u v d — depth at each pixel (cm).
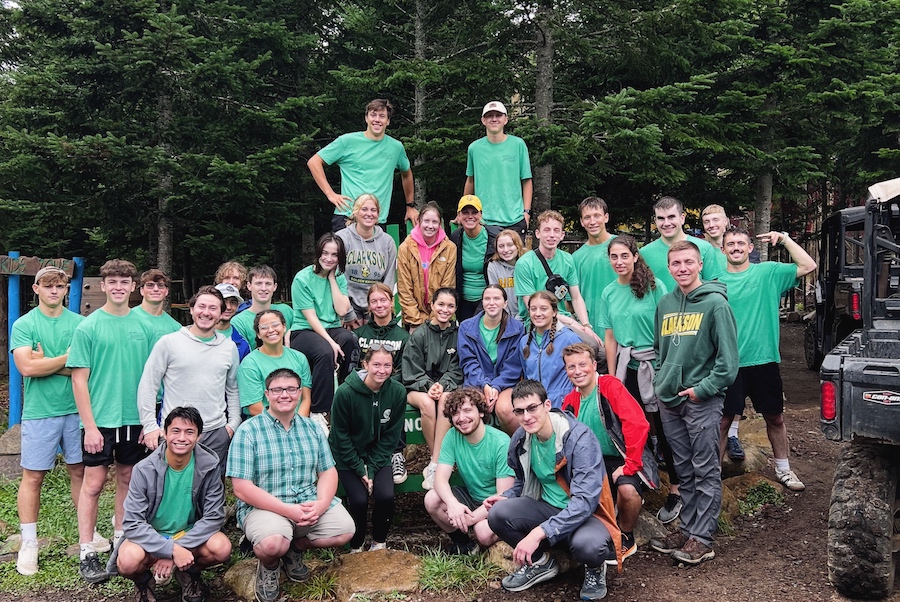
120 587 459
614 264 485
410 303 615
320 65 1241
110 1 947
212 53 949
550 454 416
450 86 1061
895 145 1238
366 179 684
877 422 363
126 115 1056
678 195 1178
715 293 438
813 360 1132
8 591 454
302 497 436
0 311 1059
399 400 484
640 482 441
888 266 549
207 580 461
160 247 1052
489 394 503
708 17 991
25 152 910
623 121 802
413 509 589
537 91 1034
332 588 432
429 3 1156
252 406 484
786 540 475
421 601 415
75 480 506
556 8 1012
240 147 1088
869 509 378
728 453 603
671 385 447
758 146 1102
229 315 540
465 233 629
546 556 428
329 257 561
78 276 803
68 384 490
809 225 1789
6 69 1153
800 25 1112
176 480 424
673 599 402
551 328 498
